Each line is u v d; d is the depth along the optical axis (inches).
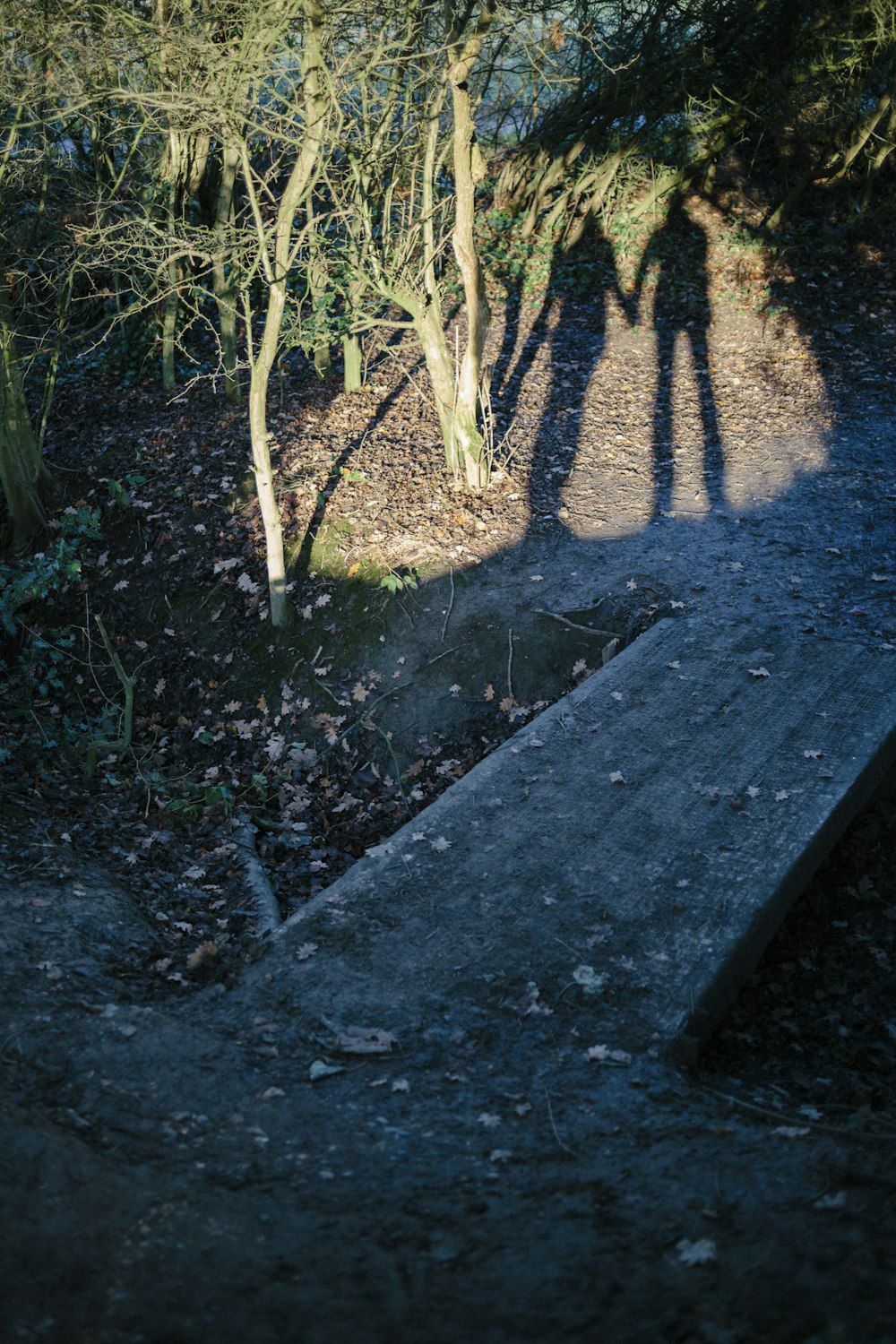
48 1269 113.5
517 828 230.5
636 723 263.7
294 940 201.2
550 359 500.7
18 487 413.1
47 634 383.2
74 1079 158.1
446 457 403.2
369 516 378.9
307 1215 129.7
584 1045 174.2
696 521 365.1
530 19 361.7
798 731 254.5
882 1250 115.9
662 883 210.5
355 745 320.5
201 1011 182.9
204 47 293.4
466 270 357.7
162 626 371.9
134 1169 136.9
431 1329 107.9
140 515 405.1
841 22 528.4
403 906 209.0
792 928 234.2
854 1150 144.9
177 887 242.8
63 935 201.6
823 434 419.2
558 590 332.8
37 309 464.1
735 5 533.6
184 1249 120.6
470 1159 144.5
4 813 258.1
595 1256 120.9
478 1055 171.6
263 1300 112.3
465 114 331.6
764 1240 121.6
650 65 545.6
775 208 608.1
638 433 434.9
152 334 499.5
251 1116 152.9
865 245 568.1
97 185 438.9
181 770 317.1
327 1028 177.9
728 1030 207.8
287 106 302.0
